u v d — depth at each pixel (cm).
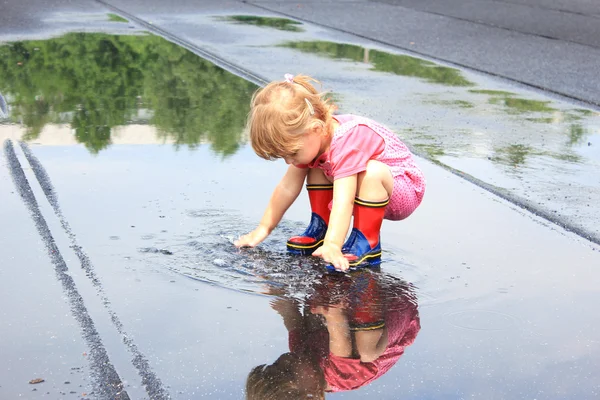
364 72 711
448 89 652
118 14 1012
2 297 268
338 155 302
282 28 953
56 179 392
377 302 274
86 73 649
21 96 564
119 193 375
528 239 337
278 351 239
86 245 314
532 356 241
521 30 992
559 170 439
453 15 1116
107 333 247
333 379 224
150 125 499
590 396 221
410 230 343
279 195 323
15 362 229
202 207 361
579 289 289
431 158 452
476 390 222
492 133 514
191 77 648
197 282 286
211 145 459
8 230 326
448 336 251
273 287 284
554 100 622
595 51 855
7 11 988
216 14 1055
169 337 245
